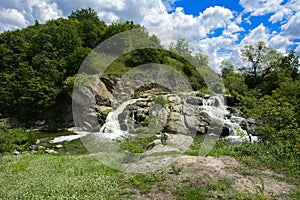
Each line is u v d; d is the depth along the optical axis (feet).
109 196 14.85
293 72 94.07
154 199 14.33
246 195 14.25
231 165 20.24
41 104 70.49
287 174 18.97
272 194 15.01
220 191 15.02
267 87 80.89
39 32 88.69
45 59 76.64
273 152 22.99
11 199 14.62
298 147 22.27
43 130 62.08
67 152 35.42
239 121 45.68
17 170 21.85
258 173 18.69
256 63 102.27
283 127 26.40
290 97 34.78
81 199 14.38
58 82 73.67
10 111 76.69
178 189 15.48
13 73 83.15
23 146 41.57
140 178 17.54
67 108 69.21
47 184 16.92
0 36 106.42
